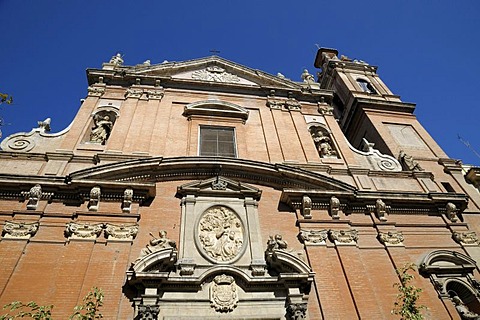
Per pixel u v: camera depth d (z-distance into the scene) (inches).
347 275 486.6
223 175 583.2
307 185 593.0
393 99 940.6
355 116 899.4
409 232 579.5
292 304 435.5
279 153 666.8
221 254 479.8
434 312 478.6
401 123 857.5
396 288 491.5
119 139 621.0
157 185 551.8
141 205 520.1
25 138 603.2
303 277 455.5
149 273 420.2
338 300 457.4
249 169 588.4
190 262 456.4
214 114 714.2
